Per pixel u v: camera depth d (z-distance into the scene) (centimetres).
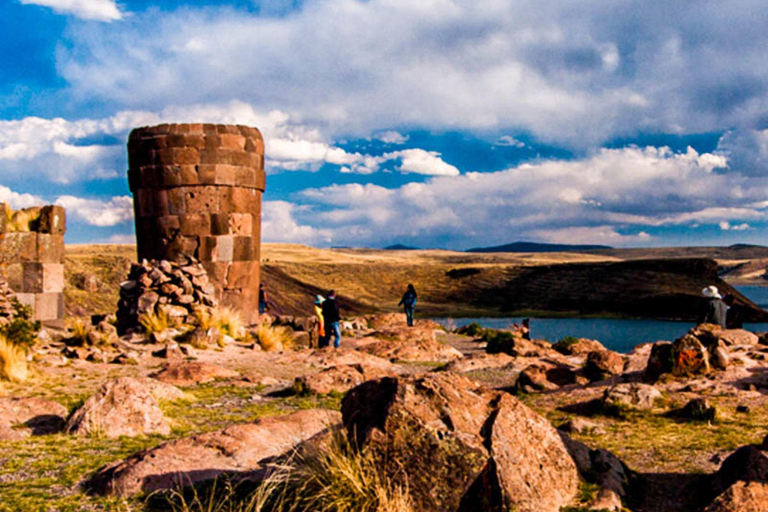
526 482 480
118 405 780
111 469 583
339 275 12962
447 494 468
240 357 1577
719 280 10356
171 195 2089
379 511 457
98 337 1538
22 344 1329
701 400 848
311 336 1980
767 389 963
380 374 1225
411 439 482
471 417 504
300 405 1009
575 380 1141
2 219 1920
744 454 527
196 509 509
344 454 514
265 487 534
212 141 2092
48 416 827
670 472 612
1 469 614
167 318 1778
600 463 575
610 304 9506
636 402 905
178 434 784
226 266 2112
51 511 508
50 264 2012
